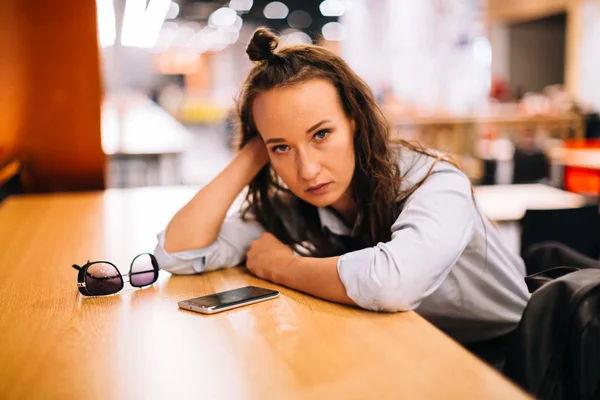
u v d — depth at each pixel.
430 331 0.99
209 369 0.87
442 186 1.26
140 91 18.58
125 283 1.36
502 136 6.69
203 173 9.48
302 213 1.56
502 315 1.49
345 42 10.84
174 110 15.61
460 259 1.41
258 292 1.22
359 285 1.10
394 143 1.47
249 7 12.68
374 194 1.36
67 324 1.09
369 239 1.44
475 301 1.46
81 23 3.11
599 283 1.08
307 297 1.21
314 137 1.25
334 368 0.85
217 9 12.91
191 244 1.41
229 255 1.48
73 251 1.73
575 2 7.55
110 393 0.81
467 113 6.70
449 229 1.18
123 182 6.08
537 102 6.98
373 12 10.43
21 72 3.09
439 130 6.36
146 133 6.54
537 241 2.37
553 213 2.35
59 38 3.10
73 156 3.20
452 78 9.52
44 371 0.89
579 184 3.45
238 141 1.54
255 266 1.38
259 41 1.25
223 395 0.79
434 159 1.38
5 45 3.05
